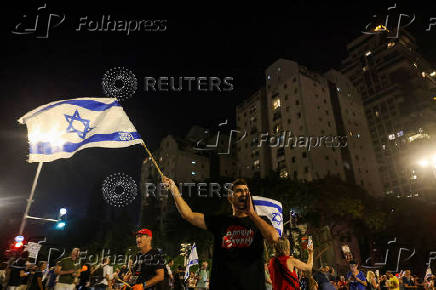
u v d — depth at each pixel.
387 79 85.12
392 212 43.28
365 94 90.00
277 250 5.46
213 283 2.47
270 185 32.47
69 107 5.10
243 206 2.56
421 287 16.61
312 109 58.50
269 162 62.78
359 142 65.88
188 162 75.06
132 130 4.79
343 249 10.70
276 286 5.15
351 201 34.06
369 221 37.41
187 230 37.09
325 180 36.06
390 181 70.25
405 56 81.81
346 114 66.25
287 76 63.41
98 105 5.11
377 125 80.00
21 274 8.77
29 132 4.93
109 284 11.04
